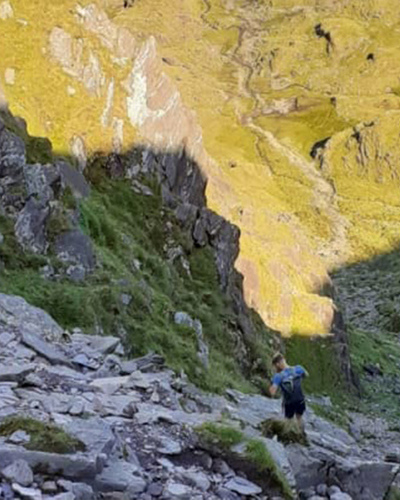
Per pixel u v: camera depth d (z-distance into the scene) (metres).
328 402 60.91
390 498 16.02
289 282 74.75
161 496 11.32
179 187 58.31
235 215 89.75
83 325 25.73
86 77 51.94
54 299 26.38
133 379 17.09
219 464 13.09
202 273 49.12
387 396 78.00
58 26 53.53
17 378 14.78
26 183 31.00
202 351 34.22
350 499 14.63
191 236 50.62
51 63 51.38
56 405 13.48
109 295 28.66
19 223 29.38
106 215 41.06
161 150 55.72
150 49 57.84
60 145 46.16
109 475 11.26
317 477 15.31
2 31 51.19
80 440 11.64
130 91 54.56
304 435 16.59
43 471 10.74
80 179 41.44
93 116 50.41
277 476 13.05
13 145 30.72
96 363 18.42
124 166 50.50
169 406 16.05
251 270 63.81
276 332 63.69
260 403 23.20
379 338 109.06
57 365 17.41
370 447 43.12
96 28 56.62
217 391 29.84
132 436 13.26
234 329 45.72
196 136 62.25
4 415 12.25
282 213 184.38
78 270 29.97
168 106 57.50
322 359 68.12
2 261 27.41
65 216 32.31
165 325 32.94
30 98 48.00
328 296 95.69
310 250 99.31
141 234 45.09
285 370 16.98
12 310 20.97
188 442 13.53
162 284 40.97
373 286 174.38
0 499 9.73
